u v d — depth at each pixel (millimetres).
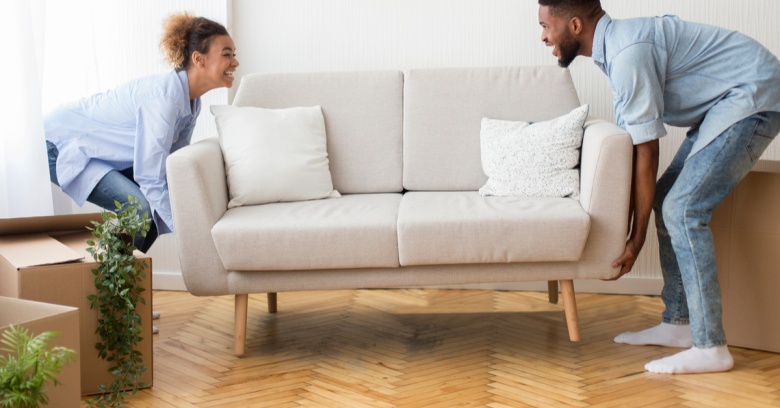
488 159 2988
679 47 2506
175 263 3652
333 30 3561
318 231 2562
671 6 3369
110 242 2334
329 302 3414
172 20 2998
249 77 3229
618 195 2568
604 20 2553
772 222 2633
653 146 2549
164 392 2420
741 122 2469
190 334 2986
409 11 3520
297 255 2570
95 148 2980
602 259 2611
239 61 3611
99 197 2990
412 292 3561
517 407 2271
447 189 3129
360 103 3191
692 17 3363
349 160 3162
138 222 2369
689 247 2518
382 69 3555
